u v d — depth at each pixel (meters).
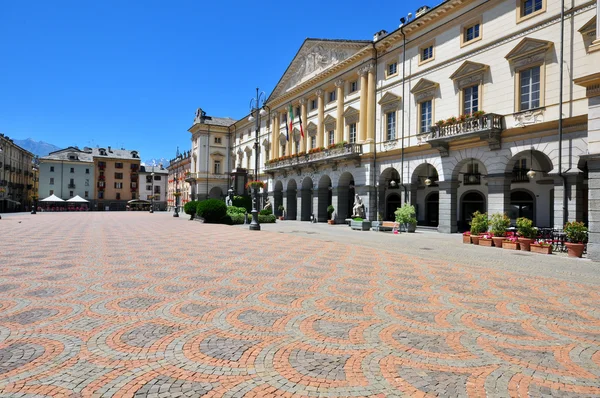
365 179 31.00
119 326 5.39
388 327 5.53
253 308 6.39
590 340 5.13
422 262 11.73
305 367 4.15
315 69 38.75
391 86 29.25
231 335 5.11
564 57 18.19
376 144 30.53
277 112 47.06
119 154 100.94
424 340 5.03
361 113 31.69
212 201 33.03
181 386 3.69
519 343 4.98
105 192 94.25
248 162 57.88
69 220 37.81
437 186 30.36
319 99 38.00
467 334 5.29
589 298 7.43
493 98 21.47
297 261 11.45
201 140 65.25
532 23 19.58
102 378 3.82
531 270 10.61
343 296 7.28
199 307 6.41
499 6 21.31
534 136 19.30
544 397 3.59
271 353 4.52
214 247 14.76
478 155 22.14
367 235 22.22
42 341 4.78
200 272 9.48
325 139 37.66
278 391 3.61
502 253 14.41
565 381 3.93
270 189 47.50
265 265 10.63
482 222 17.70
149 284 8.07
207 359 4.32
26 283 8.04
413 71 27.19
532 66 19.53
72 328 5.28
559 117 17.98
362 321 5.79
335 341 4.95
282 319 5.82
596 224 12.56
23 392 3.51
